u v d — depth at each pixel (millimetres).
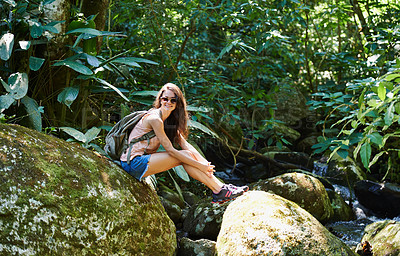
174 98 3049
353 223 4742
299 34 8281
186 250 3297
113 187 2811
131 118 3129
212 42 8398
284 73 7555
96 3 4531
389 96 2557
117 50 5590
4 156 2398
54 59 4070
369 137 2721
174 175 5281
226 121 6820
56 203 2436
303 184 4316
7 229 2223
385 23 6172
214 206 3945
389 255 3148
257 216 2994
